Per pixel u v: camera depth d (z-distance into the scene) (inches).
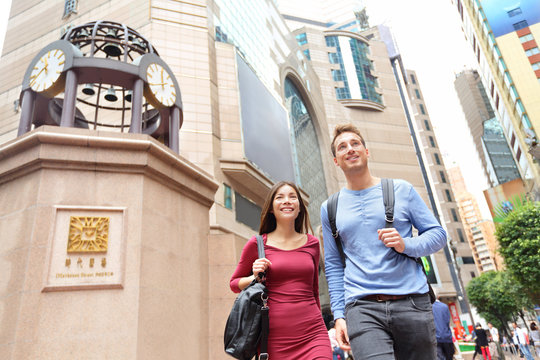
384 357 72.4
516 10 2253.9
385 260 82.4
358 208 90.0
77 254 202.7
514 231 1036.5
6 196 219.9
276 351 93.7
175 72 893.8
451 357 248.5
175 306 234.1
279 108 1218.6
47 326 184.2
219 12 1089.4
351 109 2253.9
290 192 114.9
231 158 871.7
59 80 280.7
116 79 297.9
